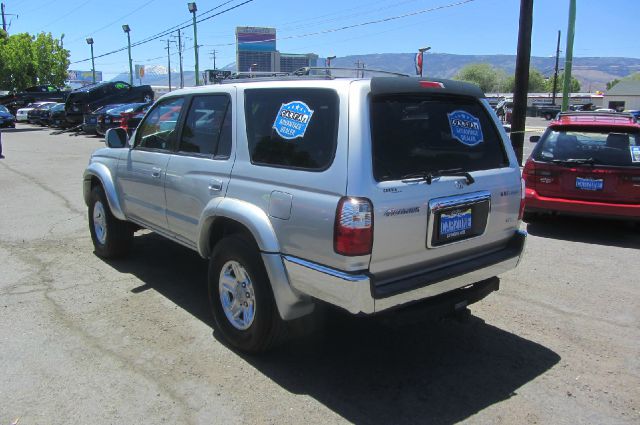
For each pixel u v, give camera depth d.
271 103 3.73
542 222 8.34
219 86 4.24
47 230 7.45
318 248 3.22
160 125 4.91
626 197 7.20
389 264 3.26
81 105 27.08
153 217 5.00
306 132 3.42
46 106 35.06
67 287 5.25
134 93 28.42
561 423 3.21
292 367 3.79
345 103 3.22
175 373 3.68
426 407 3.35
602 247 6.97
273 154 3.62
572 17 18.58
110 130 5.39
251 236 3.74
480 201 3.70
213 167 4.06
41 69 51.62
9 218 8.16
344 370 3.78
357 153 3.11
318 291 3.27
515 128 13.00
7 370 3.68
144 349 4.01
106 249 6.01
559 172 7.51
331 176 3.17
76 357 3.87
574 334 4.41
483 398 3.46
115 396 3.40
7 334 4.21
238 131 3.92
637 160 7.18
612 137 7.45
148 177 4.93
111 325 4.41
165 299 4.97
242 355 3.95
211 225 4.11
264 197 3.57
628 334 4.41
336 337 4.28
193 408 3.29
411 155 3.38
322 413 3.26
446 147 3.63
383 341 4.23
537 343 4.24
